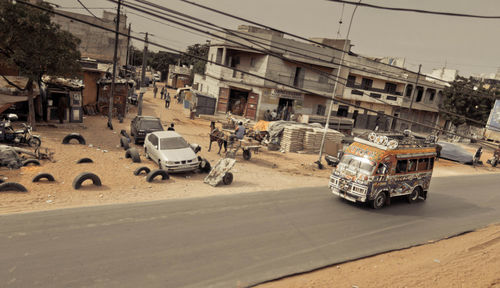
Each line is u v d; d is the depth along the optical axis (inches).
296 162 897.5
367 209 566.3
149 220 412.8
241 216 464.8
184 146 676.7
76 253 319.6
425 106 1962.4
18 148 594.6
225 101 1558.8
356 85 1729.8
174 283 292.5
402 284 334.3
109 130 980.6
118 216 413.4
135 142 849.5
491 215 617.9
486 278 363.9
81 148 724.7
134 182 557.6
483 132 2003.0
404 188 605.6
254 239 399.2
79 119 979.9
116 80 1268.5
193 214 449.7
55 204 429.4
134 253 332.8
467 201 700.7
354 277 340.2
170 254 339.9
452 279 354.3
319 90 1611.7
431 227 517.0
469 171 1103.6
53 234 349.4
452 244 457.1
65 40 789.2
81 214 406.6
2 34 725.9
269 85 1482.5
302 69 1549.0
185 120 1396.4
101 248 334.0
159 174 581.3
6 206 403.9
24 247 318.0
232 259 346.3
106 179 552.7
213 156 821.9
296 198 580.1
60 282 274.1
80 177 498.3
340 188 573.9
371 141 591.8
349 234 452.1
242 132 838.5
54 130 878.4
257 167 786.8
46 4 783.1
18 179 496.4
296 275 332.8
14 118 735.7
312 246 401.4
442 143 1348.4
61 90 953.5
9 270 281.3
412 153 604.1
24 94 939.3
